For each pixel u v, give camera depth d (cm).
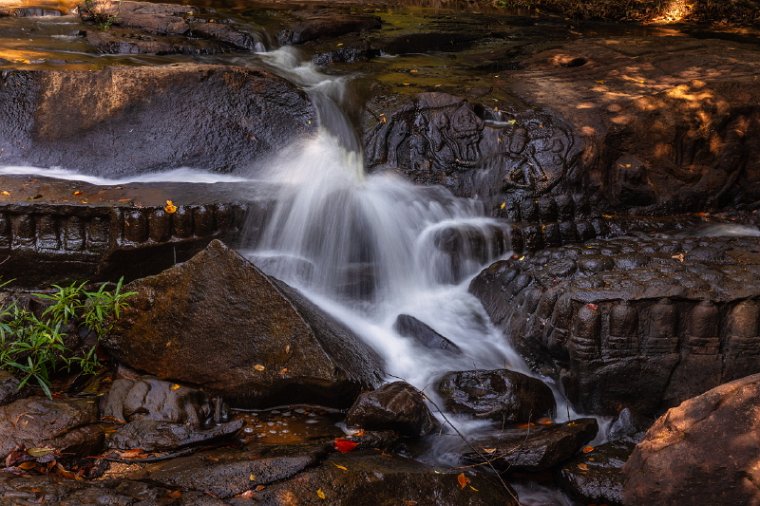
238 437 440
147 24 805
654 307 471
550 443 429
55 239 527
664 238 557
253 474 378
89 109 612
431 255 579
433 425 451
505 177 607
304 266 563
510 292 531
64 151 599
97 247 528
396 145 633
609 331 474
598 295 475
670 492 359
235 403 469
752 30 1107
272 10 952
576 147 612
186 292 479
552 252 540
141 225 521
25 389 448
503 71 771
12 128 601
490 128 625
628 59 772
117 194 545
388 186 604
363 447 423
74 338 493
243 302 470
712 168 641
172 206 528
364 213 574
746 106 641
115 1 858
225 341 470
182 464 394
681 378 476
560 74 741
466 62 811
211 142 616
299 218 561
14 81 608
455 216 598
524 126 629
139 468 400
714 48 809
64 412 419
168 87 623
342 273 572
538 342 502
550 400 488
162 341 480
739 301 469
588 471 425
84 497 357
